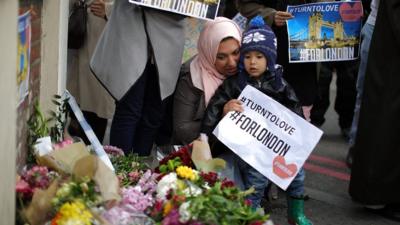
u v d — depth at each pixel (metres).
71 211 3.05
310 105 5.60
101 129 5.82
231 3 6.30
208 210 3.10
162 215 3.26
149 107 4.71
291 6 5.32
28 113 3.91
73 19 5.50
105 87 4.57
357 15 5.42
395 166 5.14
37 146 3.70
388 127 5.11
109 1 5.46
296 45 5.37
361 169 5.21
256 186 4.56
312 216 5.37
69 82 5.65
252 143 4.43
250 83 4.64
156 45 4.52
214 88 4.73
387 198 5.18
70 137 4.23
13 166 3.08
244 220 3.15
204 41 4.73
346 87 7.78
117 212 3.19
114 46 4.52
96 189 3.25
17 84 3.28
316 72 5.61
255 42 4.57
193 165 3.88
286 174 4.42
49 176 3.41
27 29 3.71
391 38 5.07
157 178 3.73
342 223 5.22
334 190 6.10
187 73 4.78
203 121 4.59
